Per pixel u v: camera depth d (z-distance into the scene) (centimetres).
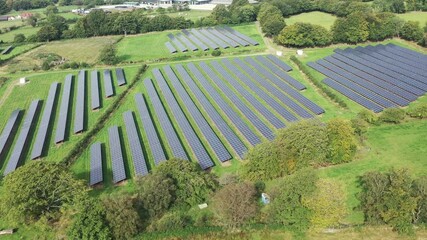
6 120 10894
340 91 11138
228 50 16262
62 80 14088
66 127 10219
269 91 11600
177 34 19788
